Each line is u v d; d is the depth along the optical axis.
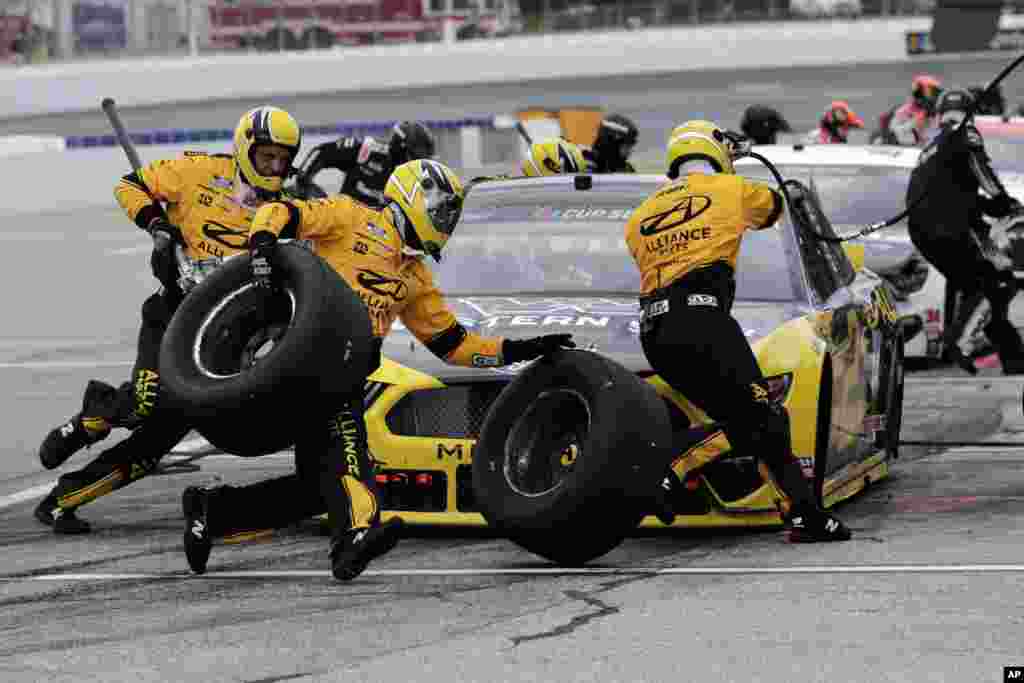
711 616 18.70
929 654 16.88
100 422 25.30
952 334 38.78
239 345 21.12
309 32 194.00
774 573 20.88
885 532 23.56
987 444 31.61
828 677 16.19
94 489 25.08
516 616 19.02
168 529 25.36
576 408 21.91
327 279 20.31
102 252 77.19
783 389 23.38
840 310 26.05
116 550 23.77
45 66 172.75
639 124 142.50
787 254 26.11
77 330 52.69
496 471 21.72
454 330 22.12
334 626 18.83
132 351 47.91
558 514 20.73
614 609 19.20
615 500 20.64
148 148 105.56
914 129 62.25
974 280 37.62
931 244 37.53
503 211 28.06
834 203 42.84
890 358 28.98
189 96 176.12
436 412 23.48
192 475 30.33
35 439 34.84
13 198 100.06
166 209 25.25
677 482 22.27
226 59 178.38
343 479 20.64
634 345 23.73
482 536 23.78
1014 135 50.16
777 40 181.38
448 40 189.00
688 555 22.20
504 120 119.81
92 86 172.38
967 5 175.12
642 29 185.62
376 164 35.69
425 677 16.58
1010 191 46.34
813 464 23.70
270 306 21.02
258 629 18.78
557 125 97.81
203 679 16.78
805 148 45.31
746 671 16.45
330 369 20.02
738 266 25.88
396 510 23.38
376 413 23.34
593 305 25.14
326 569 22.02
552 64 181.88
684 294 22.19
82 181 103.69
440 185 21.48
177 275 24.69
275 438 20.33
